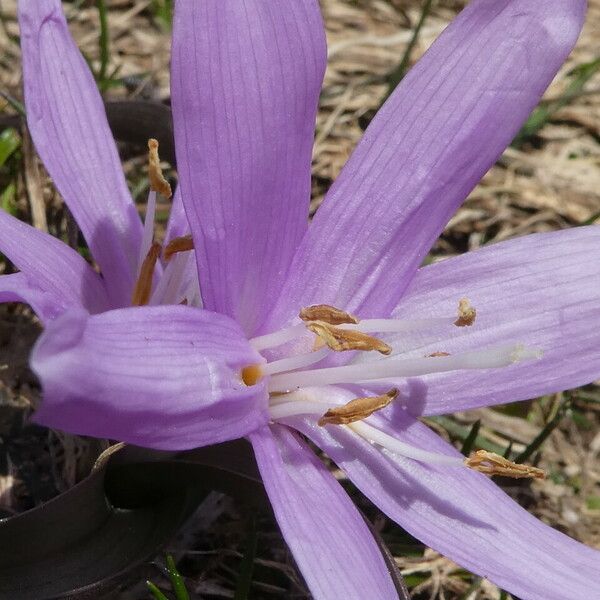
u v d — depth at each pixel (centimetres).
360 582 9
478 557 10
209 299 10
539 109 20
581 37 22
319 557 9
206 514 13
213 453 11
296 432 11
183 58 10
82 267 11
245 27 10
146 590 12
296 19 10
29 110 11
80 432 8
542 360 12
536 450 15
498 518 11
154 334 9
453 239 18
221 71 10
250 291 11
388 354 10
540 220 19
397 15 22
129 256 12
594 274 12
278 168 10
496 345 12
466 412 16
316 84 11
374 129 11
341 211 11
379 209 11
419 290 12
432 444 11
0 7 18
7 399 14
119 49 19
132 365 8
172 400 9
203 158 10
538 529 11
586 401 16
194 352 9
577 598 10
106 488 11
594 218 18
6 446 13
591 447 16
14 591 10
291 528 9
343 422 10
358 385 11
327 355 11
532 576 10
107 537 11
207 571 13
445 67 11
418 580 14
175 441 9
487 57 11
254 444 10
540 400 16
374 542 10
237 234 10
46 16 11
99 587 11
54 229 16
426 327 11
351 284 11
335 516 10
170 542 12
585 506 15
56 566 11
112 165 12
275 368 10
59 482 13
